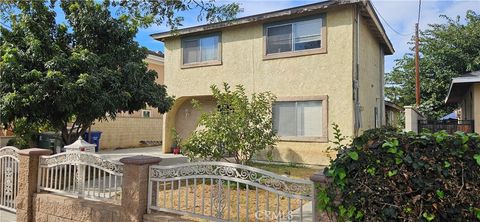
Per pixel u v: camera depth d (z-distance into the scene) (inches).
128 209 171.5
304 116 439.8
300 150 438.6
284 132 452.8
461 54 724.7
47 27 323.6
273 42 467.8
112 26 334.0
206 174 160.7
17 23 307.9
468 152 102.7
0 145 424.2
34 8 315.9
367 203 111.1
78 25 330.3
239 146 272.7
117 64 340.2
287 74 454.3
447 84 727.1
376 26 494.3
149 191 172.9
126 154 576.4
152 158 177.8
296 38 450.0
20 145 392.2
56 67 287.1
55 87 277.0
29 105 277.3
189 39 546.3
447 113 746.2
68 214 192.2
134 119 742.5
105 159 185.5
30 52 292.2
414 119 400.8
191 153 279.1
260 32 477.4
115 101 311.9
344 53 414.0
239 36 495.8
